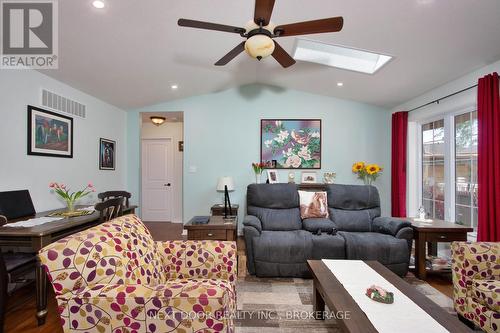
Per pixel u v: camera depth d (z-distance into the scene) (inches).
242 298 93.2
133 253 56.2
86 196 145.9
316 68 142.8
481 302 67.7
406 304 57.6
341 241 111.3
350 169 182.9
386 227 120.9
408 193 165.2
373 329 48.5
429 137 154.3
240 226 182.1
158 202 237.8
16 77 103.7
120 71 127.2
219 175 184.4
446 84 131.3
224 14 91.4
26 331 73.8
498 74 102.8
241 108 184.4
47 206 117.7
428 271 110.4
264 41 72.9
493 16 79.6
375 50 107.9
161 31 98.8
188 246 71.4
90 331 44.5
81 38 95.6
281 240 111.3
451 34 90.8
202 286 47.0
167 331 44.4
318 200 136.6
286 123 182.9
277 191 137.5
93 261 47.1
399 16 85.2
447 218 134.6
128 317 44.3
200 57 126.9
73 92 136.4
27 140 108.0
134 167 189.9
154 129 237.1
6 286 69.7
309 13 90.2
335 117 183.2
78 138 139.8
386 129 183.8
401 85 140.8
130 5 81.4
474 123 119.2
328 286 66.4
